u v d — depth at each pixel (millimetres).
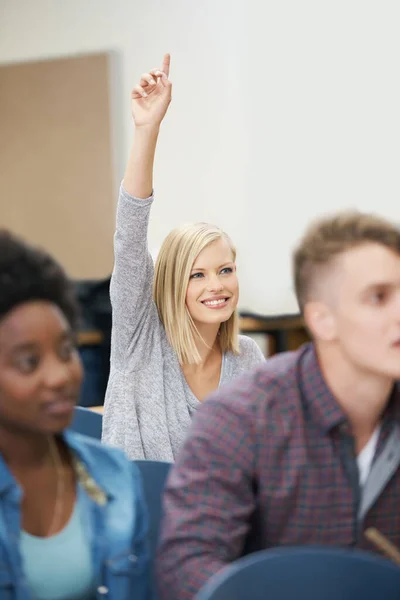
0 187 7387
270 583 1561
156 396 3150
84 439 1847
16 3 7312
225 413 1895
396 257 1791
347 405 1868
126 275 3115
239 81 6941
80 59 7109
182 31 6984
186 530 1811
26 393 1542
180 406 3174
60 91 7180
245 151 6992
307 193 6953
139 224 3096
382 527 1895
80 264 7215
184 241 3168
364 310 1771
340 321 1801
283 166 6969
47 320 1565
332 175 6895
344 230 1827
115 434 3121
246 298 7090
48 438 1688
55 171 7223
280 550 1588
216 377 3285
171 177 7152
